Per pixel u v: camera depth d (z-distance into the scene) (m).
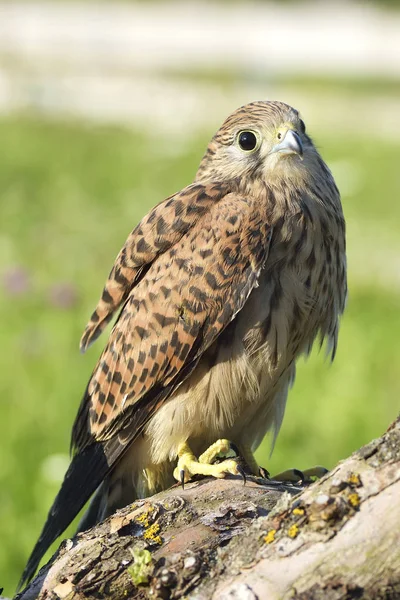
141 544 5.83
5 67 49.41
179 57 55.47
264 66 51.88
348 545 5.11
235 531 5.82
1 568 10.45
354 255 21.55
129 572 5.68
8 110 39.97
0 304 16.98
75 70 49.88
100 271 19.73
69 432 13.05
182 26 65.44
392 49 58.34
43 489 11.60
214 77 48.59
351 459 5.29
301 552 5.20
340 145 32.66
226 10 69.38
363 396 13.84
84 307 16.97
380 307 17.83
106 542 5.89
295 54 56.47
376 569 5.06
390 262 21.12
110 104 41.88
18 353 15.14
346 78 48.03
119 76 48.56
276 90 44.88
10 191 26.09
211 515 5.97
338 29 63.06
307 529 5.21
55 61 52.50
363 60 54.53
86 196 25.88
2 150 32.09
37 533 11.00
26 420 13.30
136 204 25.00
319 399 13.76
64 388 14.08
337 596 5.05
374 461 5.22
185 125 37.75
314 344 9.34
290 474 7.88
